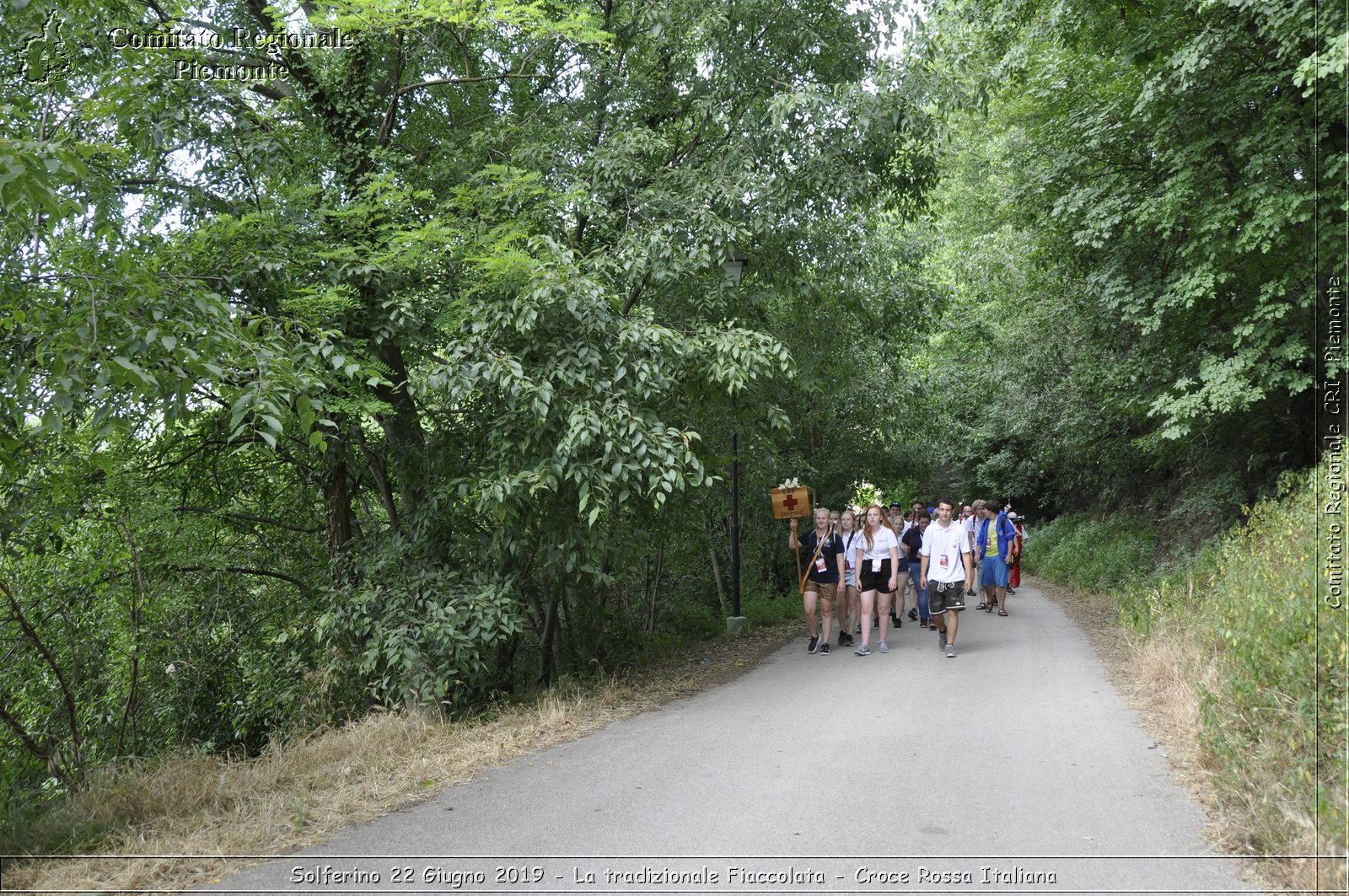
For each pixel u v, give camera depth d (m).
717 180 10.46
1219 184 11.26
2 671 9.70
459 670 9.21
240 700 11.98
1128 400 14.74
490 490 8.41
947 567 10.67
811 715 7.71
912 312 18.89
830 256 12.19
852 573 11.72
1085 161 13.30
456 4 8.72
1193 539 16.20
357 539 10.76
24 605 9.46
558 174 10.81
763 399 12.96
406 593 9.44
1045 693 8.29
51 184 4.60
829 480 21.91
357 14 8.56
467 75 10.60
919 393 22.08
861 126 10.41
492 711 9.12
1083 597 17.42
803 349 15.72
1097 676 9.06
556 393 8.71
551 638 11.94
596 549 9.45
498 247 8.49
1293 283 11.16
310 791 5.87
